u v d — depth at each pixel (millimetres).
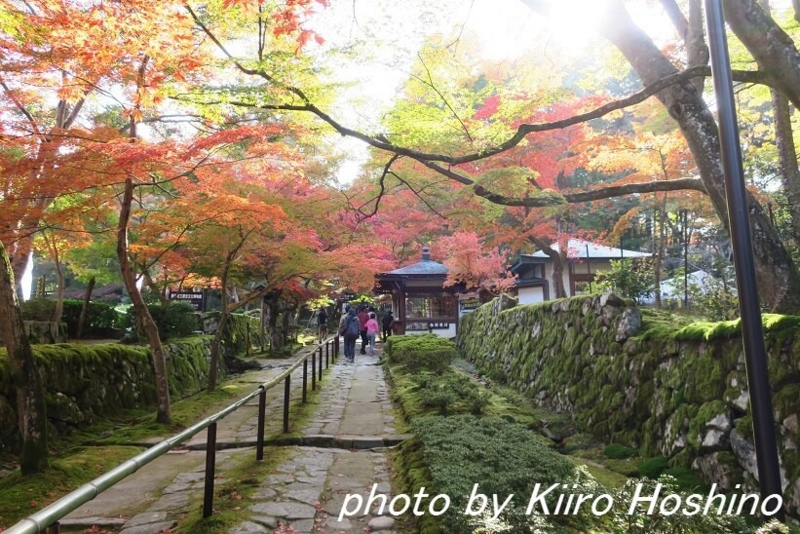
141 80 5910
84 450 6344
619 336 6605
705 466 4438
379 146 6184
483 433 4660
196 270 11375
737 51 7969
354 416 7727
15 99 6449
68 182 5812
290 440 6324
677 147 9109
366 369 13836
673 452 4941
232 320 17953
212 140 6352
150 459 2660
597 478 4820
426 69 6641
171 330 13531
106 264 16344
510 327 11922
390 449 6094
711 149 5605
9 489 4586
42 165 5781
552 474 3463
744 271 2816
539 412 7941
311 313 31766
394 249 21844
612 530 2850
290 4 4398
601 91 10352
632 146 9391
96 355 8430
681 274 10531
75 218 7316
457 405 7219
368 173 9578
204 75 6266
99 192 7359
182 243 9469
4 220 6078
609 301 7105
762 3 7949
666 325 6051
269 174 7949
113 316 15016
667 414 5223
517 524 2777
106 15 4969
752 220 5355
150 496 4574
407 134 6789
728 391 4422
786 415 3824
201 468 5402
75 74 5969
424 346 11734
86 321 14383
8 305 4941
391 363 13070
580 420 7000
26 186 5723
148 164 6074
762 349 2746
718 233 13031
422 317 19625
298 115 6895
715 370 4668
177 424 7598
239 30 6176
